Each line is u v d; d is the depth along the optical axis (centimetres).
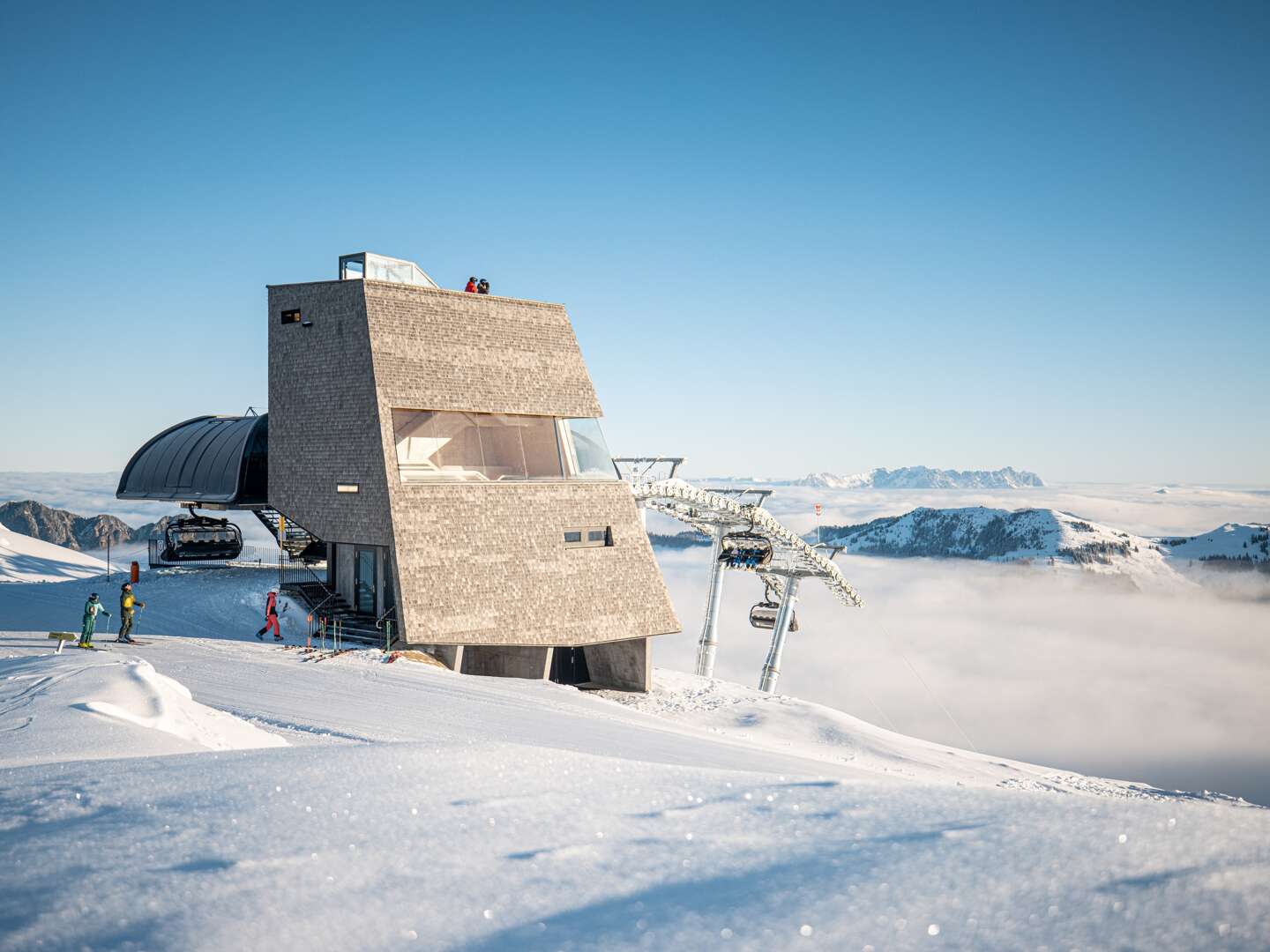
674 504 5694
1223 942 284
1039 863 365
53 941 324
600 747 1942
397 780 552
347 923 344
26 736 973
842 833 434
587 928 335
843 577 6712
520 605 3584
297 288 3759
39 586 4175
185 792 530
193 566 4891
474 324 3791
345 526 3550
